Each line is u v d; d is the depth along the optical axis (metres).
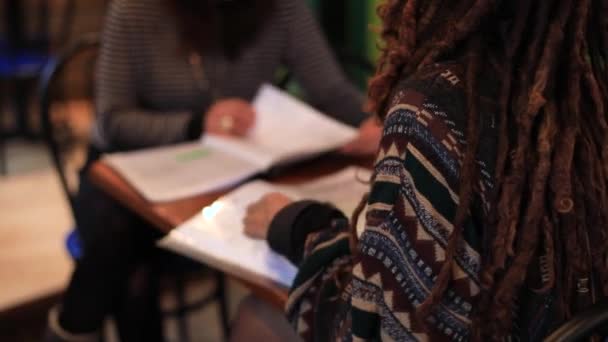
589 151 0.67
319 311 0.81
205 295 2.24
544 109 0.65
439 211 0.66
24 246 2.33
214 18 1.53
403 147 0.67
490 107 0.66
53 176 2.98
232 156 1.28
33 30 3.71
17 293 2.06
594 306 0.67
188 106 1.58
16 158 3.23
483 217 0.67
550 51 0.64
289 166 1.28
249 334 1.01
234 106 1.39
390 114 0.69
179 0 1.50
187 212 1.08
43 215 2.58
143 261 1.46
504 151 0.65
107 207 1.39
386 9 0.74
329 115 1.68
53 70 1.57
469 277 0.68
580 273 0.69
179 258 1.49
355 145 1.33
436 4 0.69
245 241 0.95
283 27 1.63
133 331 1.47
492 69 0.67
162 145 1.45
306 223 0.88
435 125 0.66
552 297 0.69
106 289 1.40
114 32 1.52
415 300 0.68
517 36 0.65
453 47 0.68
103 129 1.53
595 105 0.68
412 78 0.69
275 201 0.96
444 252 0.67
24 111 3.46
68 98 4.10
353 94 1.67
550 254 0.67
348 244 0.80
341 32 3.00
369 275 0.70
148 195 1.12
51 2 3.78
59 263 2.23
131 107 1.53
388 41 0.74
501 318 0.68
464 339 0.69
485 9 0.65
